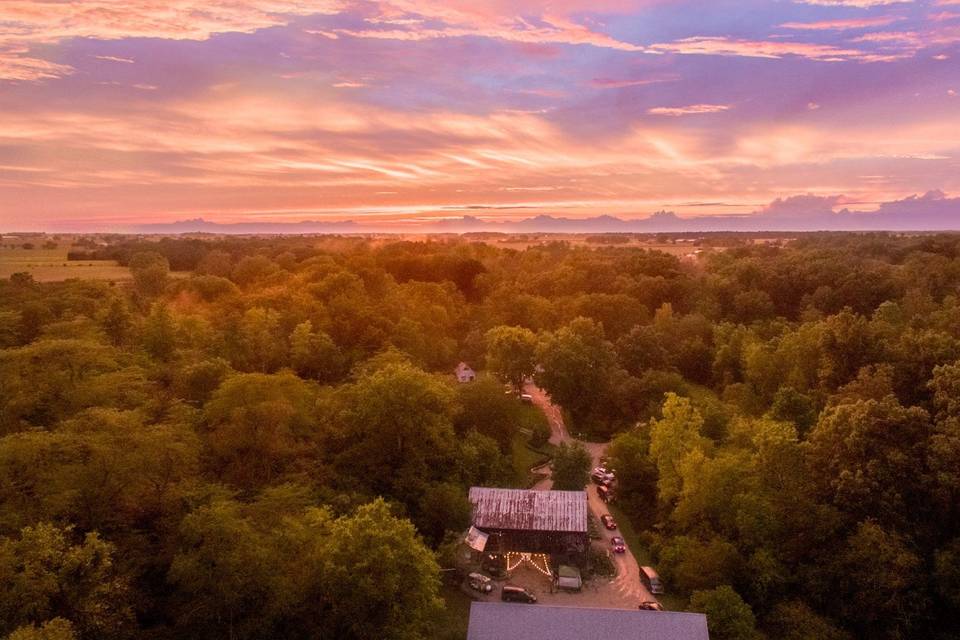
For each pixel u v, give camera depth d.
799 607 53.62
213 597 42.75
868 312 136.25
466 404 90.81
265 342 98.00
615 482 84.25
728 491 62.78
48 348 63.16
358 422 71.06
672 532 68.81
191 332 98.31
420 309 134.62
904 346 79.31
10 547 36.94
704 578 58.09
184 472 53.56
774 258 183.25
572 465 78.94
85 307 103.50
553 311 148.50
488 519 66.69
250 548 43.62
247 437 61.94
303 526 47.81
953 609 51.59
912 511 55.66
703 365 123.88
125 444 48.56
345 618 45.38
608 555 68.31
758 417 88.12
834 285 145.38
